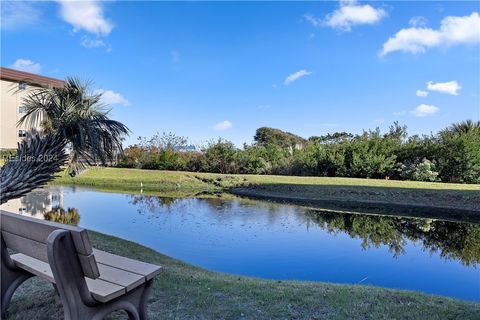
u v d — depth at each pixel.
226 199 12.71
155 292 3.01
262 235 7.02
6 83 22.58
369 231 7.88
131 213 9.33
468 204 10.52
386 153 17.03
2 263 2.45
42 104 3.12
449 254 6.00
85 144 2.86
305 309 2.70
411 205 10.94
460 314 2.64
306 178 16.16
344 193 12.69
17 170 2.75
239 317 2.54
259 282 3.60
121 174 18.61
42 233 1.90
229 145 21.27
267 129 40.22
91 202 11.36
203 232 7.18
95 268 1.71
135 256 4.50
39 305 2.68
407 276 4.79
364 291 3.22
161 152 22.11
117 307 1.95
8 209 9.38
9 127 22.72
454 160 15.30
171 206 10.70
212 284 3.32
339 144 18.61
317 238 6.89
